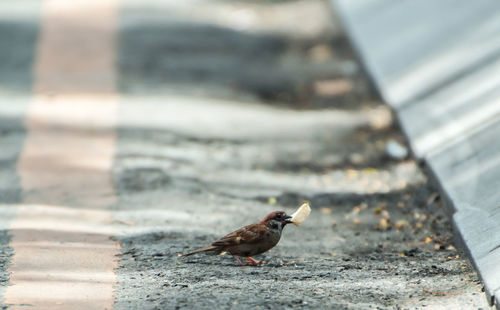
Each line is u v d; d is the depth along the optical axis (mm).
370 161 17906
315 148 19281
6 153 17375
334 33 35062
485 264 9758
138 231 12336
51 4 38344
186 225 12812
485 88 16500
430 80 18875
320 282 9867
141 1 40844
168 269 10406
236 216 13633
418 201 14531
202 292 9203
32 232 12117
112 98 23406
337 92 25547
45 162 16703
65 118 20812
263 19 40344
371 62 23250
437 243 12094
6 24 33625
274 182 16328
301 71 28859
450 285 9719
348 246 12141
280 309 8609
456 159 13875
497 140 13633
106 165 16531
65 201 14008
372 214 14133
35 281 9758
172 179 15695
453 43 20531
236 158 18141
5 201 13945
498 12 20734
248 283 9703
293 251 11719
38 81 25312
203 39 33344
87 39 31766
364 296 9273
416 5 26484
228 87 26219
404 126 17000
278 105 24781
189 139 19438
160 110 22203
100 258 10914
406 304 9008
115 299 9047
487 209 11320
